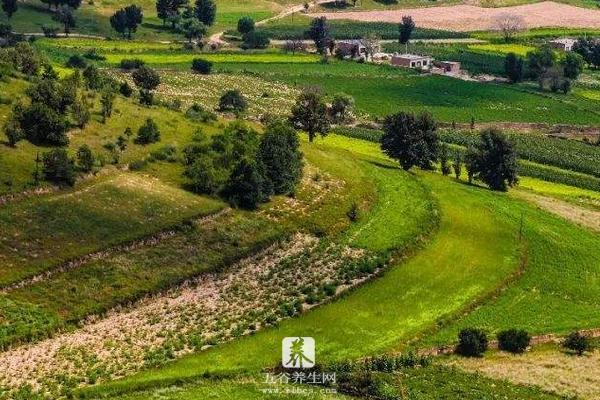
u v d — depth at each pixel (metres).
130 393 84.62
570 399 90.50
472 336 101.38
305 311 105.06
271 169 132.50
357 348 98.00
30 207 109.62
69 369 87.88
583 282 125.69
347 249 122.75
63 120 127.19
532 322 111.06
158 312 100.69
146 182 124.19
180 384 87.12
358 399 87.38
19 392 82.88
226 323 99.94
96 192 117.06
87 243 106.81
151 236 112.31
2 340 89.81
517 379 94.69
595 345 106.62
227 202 125.38
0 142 119.62
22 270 99.38
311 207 132.38
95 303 98.81
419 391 88.56
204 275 109.25
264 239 119.75
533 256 132.00
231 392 86.00
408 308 109.44
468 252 128.50
